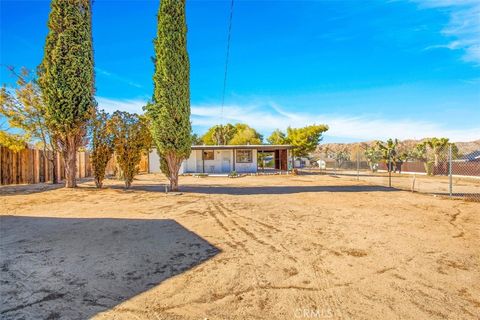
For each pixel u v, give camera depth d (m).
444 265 3.54
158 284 3.05
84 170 22.33
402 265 3.55
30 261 3.76
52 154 16.58
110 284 3.06
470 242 4.49
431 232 5.08
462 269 3.42
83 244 4.51
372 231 5.17
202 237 4.87
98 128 12.55
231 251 4.12
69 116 12.32
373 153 31.97
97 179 12.80
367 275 3.25
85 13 13.07
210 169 27.42
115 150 12.61
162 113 11.43
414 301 2.66
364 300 2.68
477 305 2.58
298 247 4.29
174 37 11.62
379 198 9.38
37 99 14.44
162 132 11.48
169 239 4.76
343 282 3.07
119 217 6.58
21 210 7.59
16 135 14.31
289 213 6.86
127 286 3.01
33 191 11.80
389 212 6.94
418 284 3.02
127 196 10.14
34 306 2.61
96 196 10.20
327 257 3.85
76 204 8.51
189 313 2.48
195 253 4.05
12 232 5.30
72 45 12.48
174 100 11.48
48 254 4.04
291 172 25.42
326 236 4.86
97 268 3.50
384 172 30.73
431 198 9.34
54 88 12.27
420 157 28.81
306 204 8.17
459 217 6.35
